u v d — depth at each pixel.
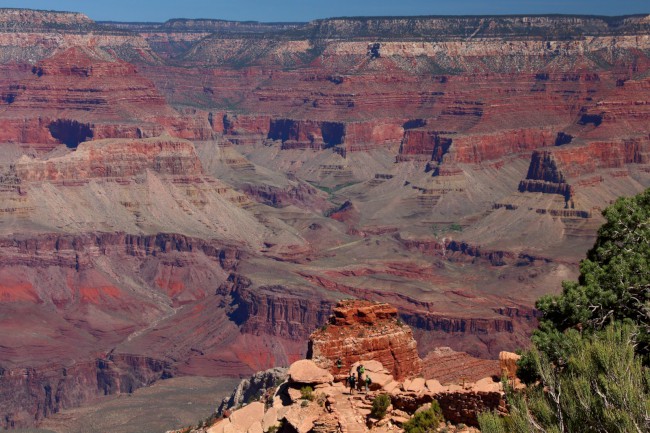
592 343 50.91
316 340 62.84
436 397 53.88
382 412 54.09
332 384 58.31
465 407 52.75
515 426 46.03
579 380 46.19
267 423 56.88
